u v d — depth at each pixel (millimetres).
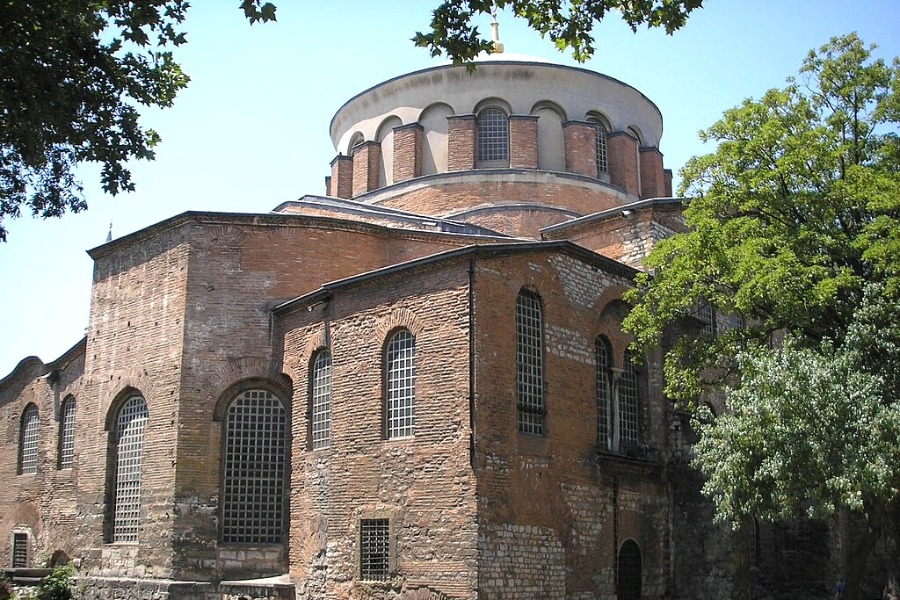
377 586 25750
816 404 22703
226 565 30781
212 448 31500
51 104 16484
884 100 27234
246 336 32500
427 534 24891
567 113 43156
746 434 23422
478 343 25094
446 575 24219
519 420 26125
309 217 33719
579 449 27703
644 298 28750
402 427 26500
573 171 42188
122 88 18422
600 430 29500
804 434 22656
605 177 43781
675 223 34938
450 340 25438
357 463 27266
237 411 32219
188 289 32594
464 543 23984
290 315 32031
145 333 33812
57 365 43156
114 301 35812
